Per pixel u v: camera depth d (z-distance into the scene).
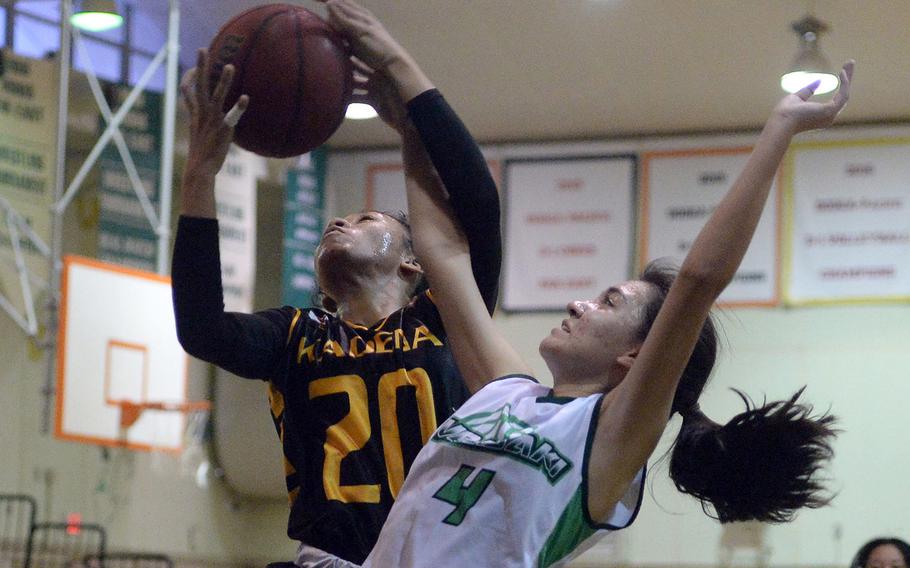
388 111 3.60
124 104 11.70
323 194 14.30
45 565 11.68
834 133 13.35
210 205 3.26
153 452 13.14
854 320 13.02
